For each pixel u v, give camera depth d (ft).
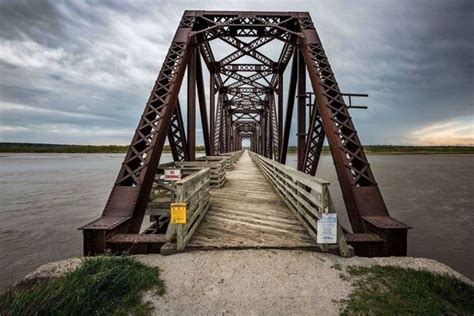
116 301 7.04
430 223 38.96
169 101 16.16
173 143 22.95
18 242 31.65
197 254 10.05
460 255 27.84
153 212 16.78
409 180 90.12
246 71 46.01
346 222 42.91
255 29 24.50
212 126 43.37
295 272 8.62
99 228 9.89
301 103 23.84
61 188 73.46
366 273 8.43
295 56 27.53
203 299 7.28
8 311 6.23
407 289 7.38
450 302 7.02
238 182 30.63
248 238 11.75
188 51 20.99
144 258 9.70
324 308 6.84
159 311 6.81
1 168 153.17
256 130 135.13
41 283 7.55
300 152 23.67
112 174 114.11
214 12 23.59
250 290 7.66
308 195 12.03
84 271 7.91
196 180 12.96
